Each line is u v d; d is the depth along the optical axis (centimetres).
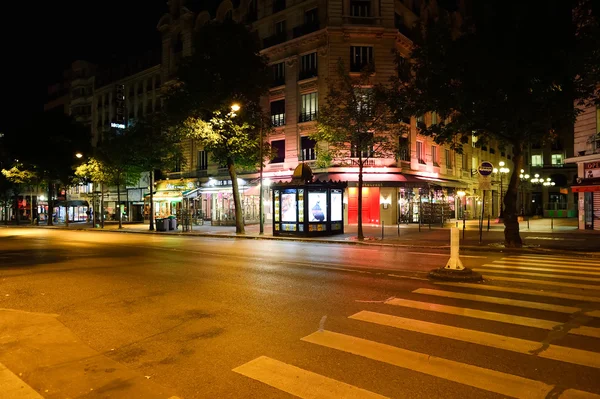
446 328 575
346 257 1396
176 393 394
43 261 1381
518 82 1423
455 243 960
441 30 1579
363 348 502
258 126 2633
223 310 697
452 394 380
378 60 3100
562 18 1363
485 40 1449
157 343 541
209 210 4112
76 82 6088
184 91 2500
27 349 520
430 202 3188
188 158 4347
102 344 541
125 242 2172
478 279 911
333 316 645
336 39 3112
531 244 1688
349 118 2042
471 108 1541
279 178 3306
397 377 418
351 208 3167
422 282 912
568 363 449
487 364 448
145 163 3278
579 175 2348
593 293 785
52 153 4406
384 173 3120
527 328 571
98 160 3566
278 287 879
